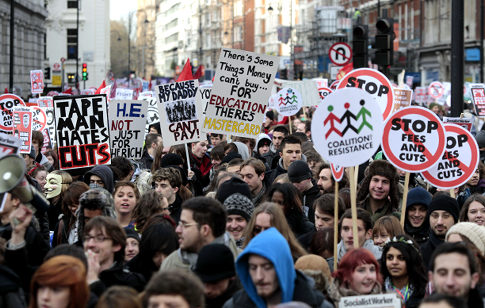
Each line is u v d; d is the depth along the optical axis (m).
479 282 6.81
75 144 11.78
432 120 9.58
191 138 12.95
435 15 64.44
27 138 13.82
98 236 7.10
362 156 7.98
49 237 10.10
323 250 8.35
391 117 9.63
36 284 5.65
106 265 7.18
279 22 100.25
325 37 69.19
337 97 8.02
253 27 110.12
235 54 12.14
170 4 144.88
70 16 89.06
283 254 5.78
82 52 89.44
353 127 8.00
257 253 5.72
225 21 114.19
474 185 12.04
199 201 7.01
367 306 6.29
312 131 8.06
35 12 68.00
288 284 5.82
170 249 7.80
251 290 5.91
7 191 6.64
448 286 6.05
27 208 6.88
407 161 9.60
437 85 32.53
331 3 84.31
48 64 87.56
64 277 5.59
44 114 17.52
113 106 14.12
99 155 11.82
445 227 8.81
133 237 8.07
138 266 7.87
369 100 7.98
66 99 11.77
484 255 7.32
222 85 12.16
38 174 11.94
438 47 62.53
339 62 24.34
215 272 6.38
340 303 6.29
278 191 8.91
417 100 33.72
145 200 8.73
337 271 6.76
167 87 12.91
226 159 12.77
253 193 10.72
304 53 76.75
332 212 8.78
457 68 15.04
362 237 8.33
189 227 6.95
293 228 8.95
